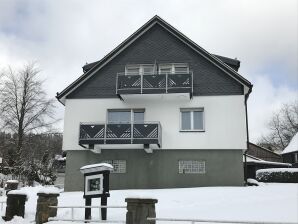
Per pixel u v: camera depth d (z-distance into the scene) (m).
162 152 22.11
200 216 11.41
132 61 23.61
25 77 39.12
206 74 22.80
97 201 16.34
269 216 10.87
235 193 17.23
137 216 8.70
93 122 22.86
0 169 35.50
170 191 18.73
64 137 22.92
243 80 22.11
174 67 23.38
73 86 23.27
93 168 11.54
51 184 37.00
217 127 21.98
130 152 22.31
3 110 38.09
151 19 23.66
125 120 22.97
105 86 23.41
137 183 21.86
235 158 21.52
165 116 22.53
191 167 21.78
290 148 39.47
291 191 17.33
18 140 37.81
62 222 10.90
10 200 12.20
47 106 39.16
